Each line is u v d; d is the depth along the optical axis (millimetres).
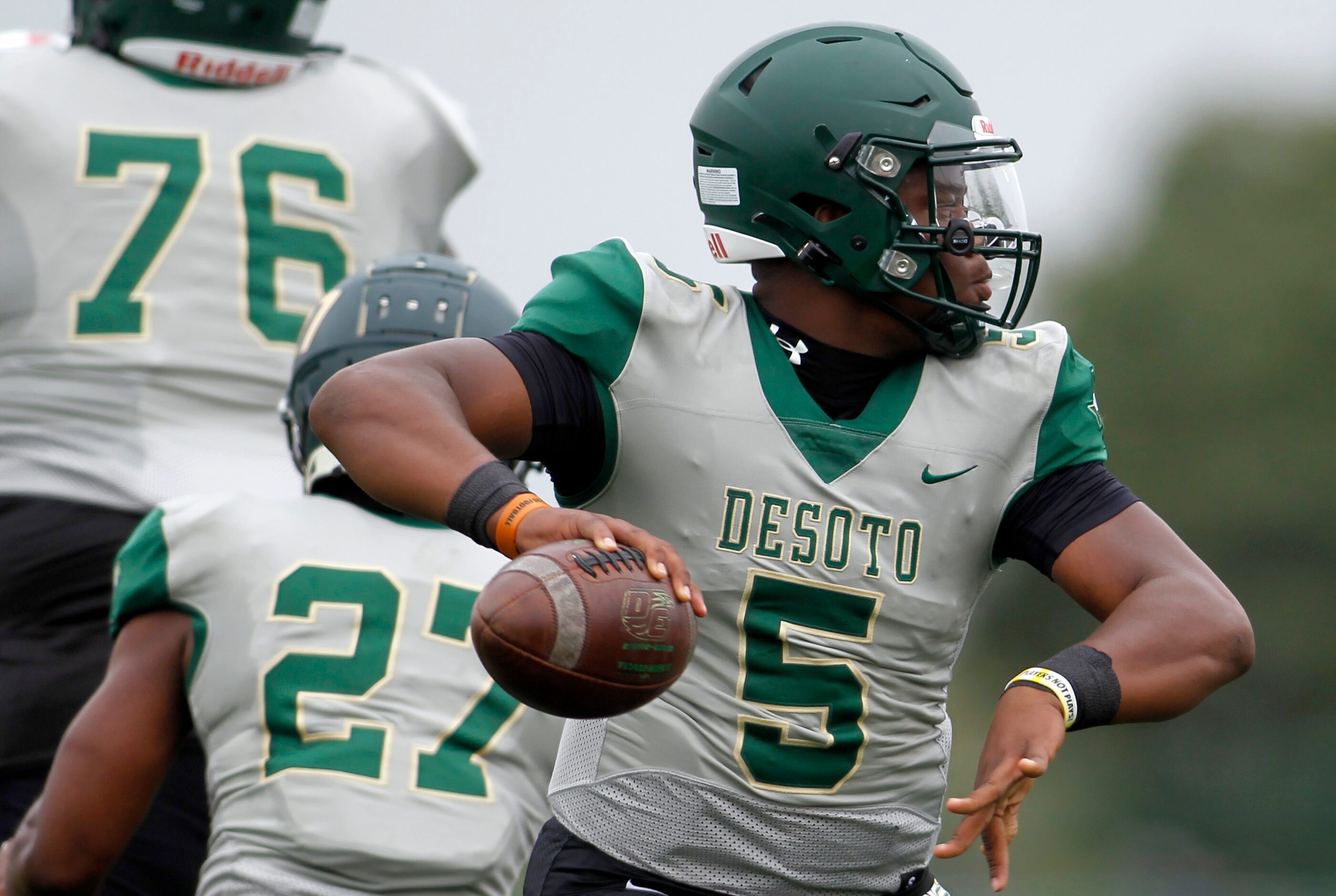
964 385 10664
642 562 9164
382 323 13898
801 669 10344
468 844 12367
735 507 10266
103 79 17891
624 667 8992
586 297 10211
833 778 10477
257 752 12461
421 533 13383
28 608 16266
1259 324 99312
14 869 12859
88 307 17125
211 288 17422
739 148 10859
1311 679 94500
